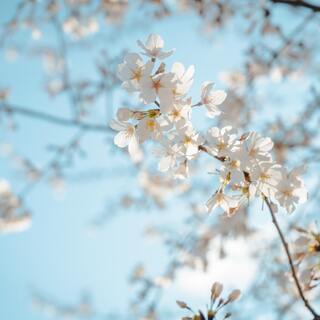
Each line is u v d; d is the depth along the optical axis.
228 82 1.73
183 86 0.70
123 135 0.73
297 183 0.72
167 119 0.71
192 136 0.71
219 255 1.57
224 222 1.49
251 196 0.72
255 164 0.72
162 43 0.72
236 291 0.78
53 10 1.72
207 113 0.72
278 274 1.33
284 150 1.50
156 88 0.70
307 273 0.82
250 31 1.43
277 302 1.46
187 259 1.58
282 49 1.47
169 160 0.73
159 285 1.54
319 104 1.54
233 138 0.72
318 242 0.84
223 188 0.73
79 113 1.63
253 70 1.58
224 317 0.79
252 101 1.67
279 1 1.19
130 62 0.71
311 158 1.44
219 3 1.46
